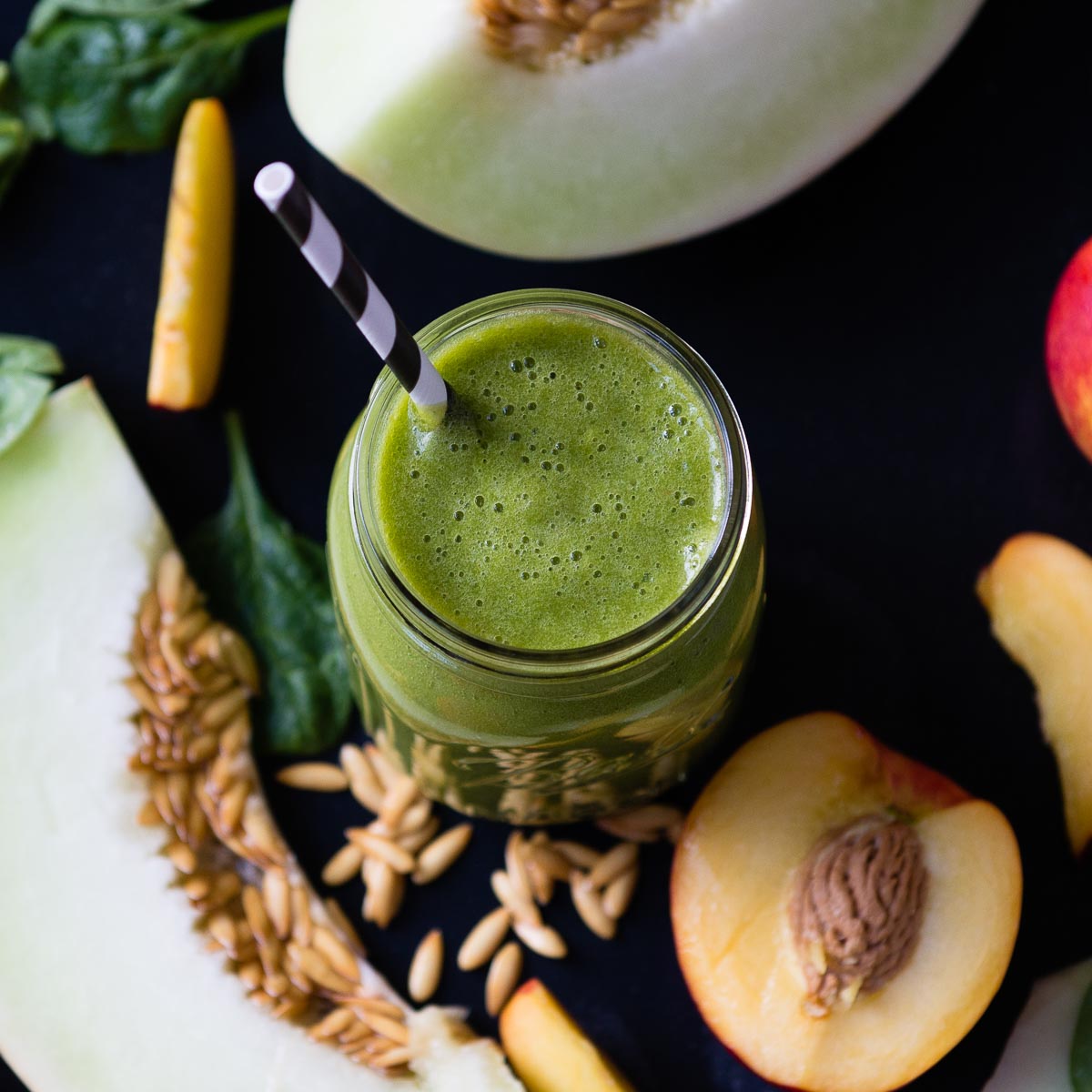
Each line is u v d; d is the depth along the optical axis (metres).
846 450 0.59
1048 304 0.60
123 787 0.56
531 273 0.60
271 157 0.60
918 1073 0.55
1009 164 0.60
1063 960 0.57
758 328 0.60
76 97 0.60
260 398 0.60
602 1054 0.57
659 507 0.49
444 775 0.55
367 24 0.54
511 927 0.57
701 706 0.51
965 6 0.55
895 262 0.60
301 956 0.56
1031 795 0.58
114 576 0.57
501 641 0.49
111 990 0.55
